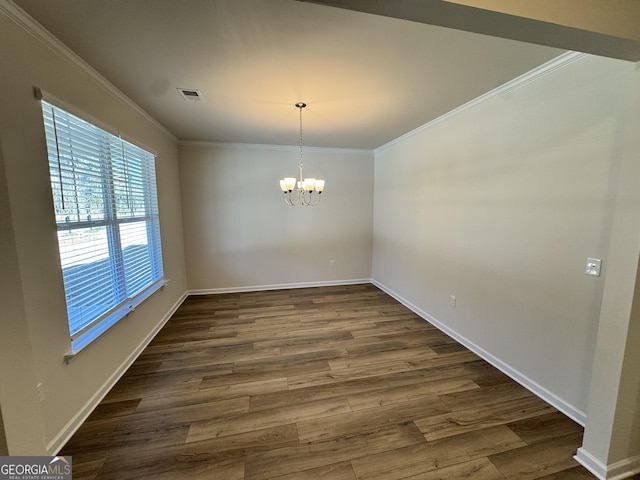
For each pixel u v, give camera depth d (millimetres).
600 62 1581
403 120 3137
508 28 1081
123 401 1972
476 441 1633
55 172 1619
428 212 3338
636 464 1445
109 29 1510
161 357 2574
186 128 3465
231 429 1717
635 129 1248
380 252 4785
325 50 1730
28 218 1420
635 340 1332
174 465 1472
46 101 1510
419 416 1830
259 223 4570
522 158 2088
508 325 2270
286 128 3465
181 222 4195
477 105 2508
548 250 1921
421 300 3561
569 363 1817
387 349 2729
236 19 1434
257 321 3406
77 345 1742
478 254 2566
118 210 2324
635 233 1264
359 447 1588
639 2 1127
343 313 3676
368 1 928
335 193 4824
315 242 4848
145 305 2807
